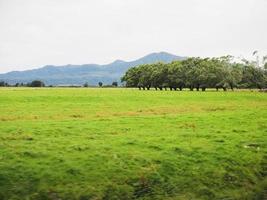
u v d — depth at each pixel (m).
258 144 28.09
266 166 23.86
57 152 22.64
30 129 31.55
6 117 43.06
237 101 80.50
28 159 21.02
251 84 165.38
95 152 23.05
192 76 157.62
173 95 97.69
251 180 21.81
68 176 19.22
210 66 155.50
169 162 22.19
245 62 166.88
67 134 29.62
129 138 28.27
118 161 21.67
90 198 17.89
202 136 30.25
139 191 19.00
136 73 197.62
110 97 84.56
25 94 88.19
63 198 17.62
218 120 41.06
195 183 20.38
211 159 23.53
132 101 75.56
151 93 111.12
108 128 33.34
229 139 29.34
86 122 37.66
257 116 45.91
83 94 94.56
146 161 22.03
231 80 148.12
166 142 27.17
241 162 23.66
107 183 19.06
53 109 55.00
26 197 17.31
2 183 18.00
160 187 19.55
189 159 23.12
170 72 168.12
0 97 74.56
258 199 19.94
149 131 32.19
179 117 43.94
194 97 90.19
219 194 19.78
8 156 21.25
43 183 18.33
